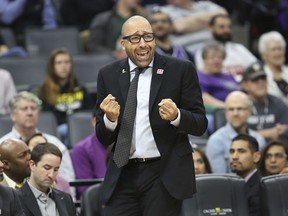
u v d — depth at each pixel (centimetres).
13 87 2439
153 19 2564
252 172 1912
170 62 1448
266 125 2372
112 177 1449
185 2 2909
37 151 1644
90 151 2078
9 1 2978
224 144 2120
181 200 1454
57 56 2394
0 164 1532
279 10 3075
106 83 1455
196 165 1917
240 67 2688
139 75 1441
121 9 2867
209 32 2869
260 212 1831
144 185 1430
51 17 3014
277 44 2612
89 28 2986
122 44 1444
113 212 1448
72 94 2405
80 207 1894
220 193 1759
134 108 1427
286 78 2638
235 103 2138
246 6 3144
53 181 1655
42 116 2258
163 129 1423
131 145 1427
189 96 1437
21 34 2969
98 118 1445
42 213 1631
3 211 1480
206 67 2547
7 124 2177
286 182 1788
